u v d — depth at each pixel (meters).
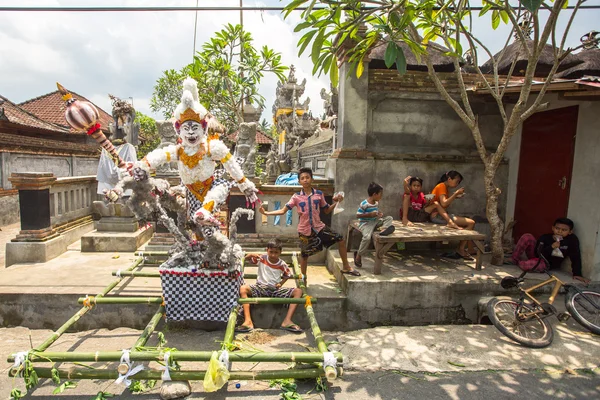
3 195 10.27
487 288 4.55
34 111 17.55
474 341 3.77
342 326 4.50
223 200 3.48
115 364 3.42
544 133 5.47
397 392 3.01
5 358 3.57
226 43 8.81
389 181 5.79
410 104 5.85
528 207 5.77
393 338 3.84
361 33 5.27
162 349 3.05
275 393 3.04
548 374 3.24
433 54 5.87
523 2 3.09
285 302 3.94
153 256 5.06
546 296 4.65
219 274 3.71
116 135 6.42
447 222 5.33
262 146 24.27
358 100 5.61
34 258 5.38
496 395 2.97
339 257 5.38
